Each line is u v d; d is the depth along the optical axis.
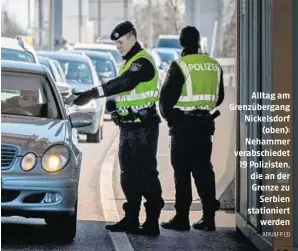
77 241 18.11
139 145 18.73
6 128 17.61
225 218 20.95
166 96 18.92
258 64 16.50
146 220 19.06
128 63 18.66
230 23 25.06
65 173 17.23
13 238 18.20
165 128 38.62
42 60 33.94
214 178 19.50
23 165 17.00
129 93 18.62
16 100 19.50
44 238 18.34
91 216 21.27
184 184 19.53
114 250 17.30
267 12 15.73
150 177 18.91
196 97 19.05
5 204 16.88
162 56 55.09
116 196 24.44
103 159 32.28
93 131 36.81
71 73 38.66
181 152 19.28
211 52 25.11
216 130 22.02
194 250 17.39
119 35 18.61
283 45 15.09
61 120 19.12
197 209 22.39
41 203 17.11
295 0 15.04
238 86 18.88
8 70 19.88
